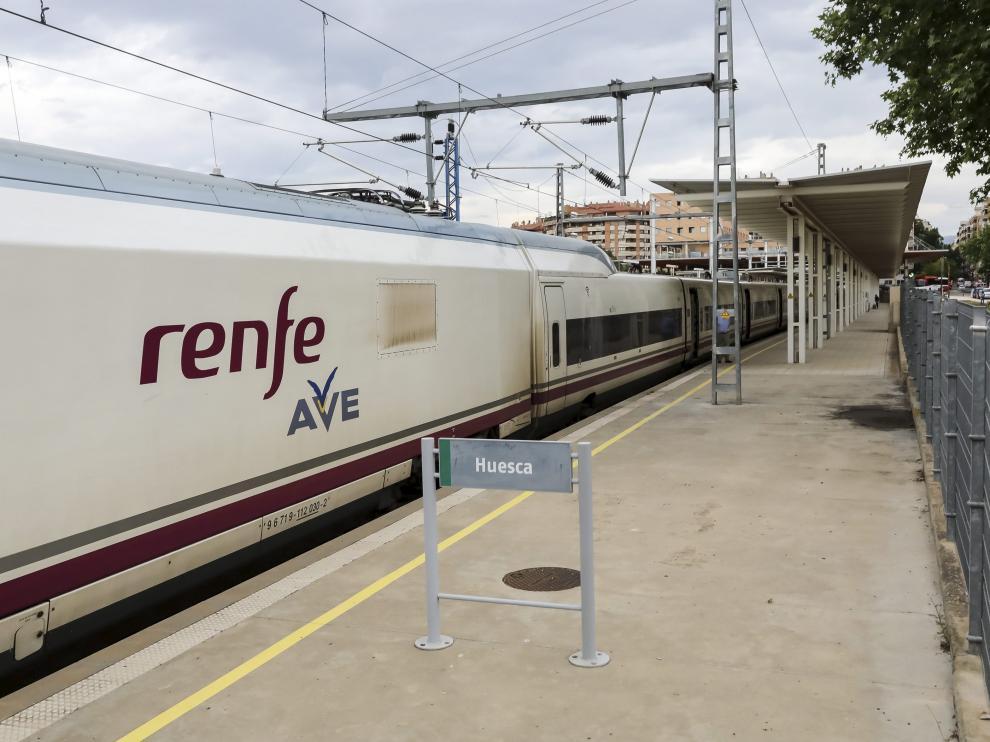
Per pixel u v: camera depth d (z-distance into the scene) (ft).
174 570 18.51
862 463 30.99
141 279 17.47
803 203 69.77
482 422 32.73
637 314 56.18
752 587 18.62
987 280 382.01
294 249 22.13
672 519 24.12
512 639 16.08
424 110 54.60
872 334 112.06
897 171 58.85
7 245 14.93
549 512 25.03
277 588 18.93
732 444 35.12
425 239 29.12
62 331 15.79
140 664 15.21
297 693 14.10
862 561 20.21
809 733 12.55
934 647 15.44
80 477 16.08
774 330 124.47
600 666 14.85
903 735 12.45
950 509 20.56
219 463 19.49
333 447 23.59
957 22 38.99
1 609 14.71
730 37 46.78
